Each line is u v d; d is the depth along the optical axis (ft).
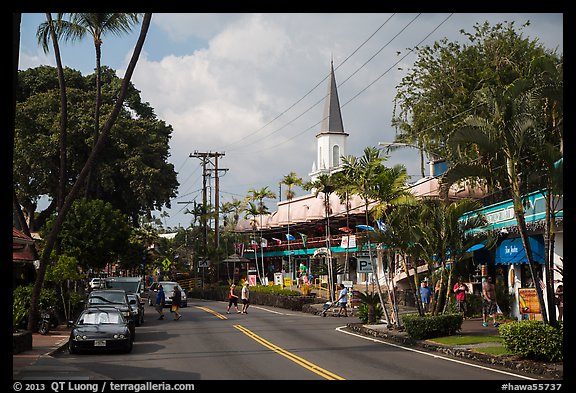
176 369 53.83
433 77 123.85
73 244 123.85
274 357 61.46
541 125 60.80
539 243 81.20
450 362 57.52
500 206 89.30
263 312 134.72
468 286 106.63
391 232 82.38
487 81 117.29
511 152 57.62
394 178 90.84
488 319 93.81
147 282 279.69
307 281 173.88
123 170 179.73
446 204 79.46
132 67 76.95
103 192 188.55
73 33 93.45
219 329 93.86
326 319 113.70
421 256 81.35
